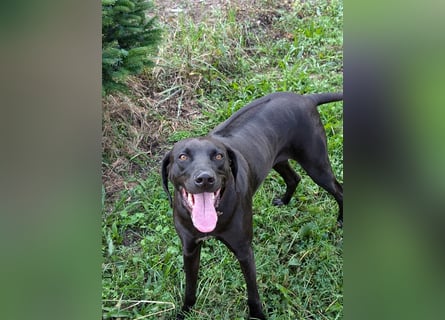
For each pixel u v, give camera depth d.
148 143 2.26
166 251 1.86
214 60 2.53
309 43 2.64
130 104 2.29
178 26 2.63
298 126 1.82
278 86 2.41
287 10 2.80
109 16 1.87
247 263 1.56
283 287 1.70
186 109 2.39
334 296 1.70
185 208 1.47
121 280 1.77
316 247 1.84
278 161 1.85
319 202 2.03
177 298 1.73
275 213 1.97
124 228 1.96
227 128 1.70
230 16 2.67
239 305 1.70
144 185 2.09
